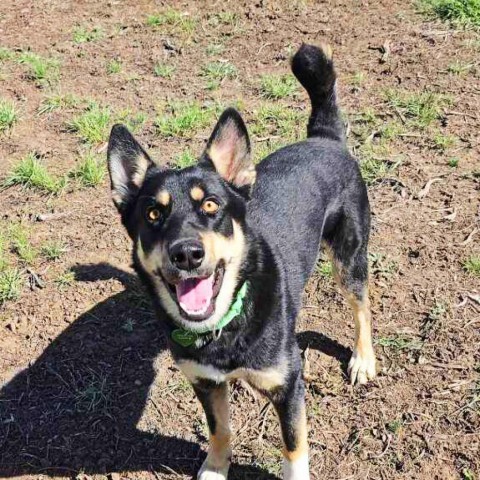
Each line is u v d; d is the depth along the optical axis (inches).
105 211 43.9
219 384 27.9
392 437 29.9
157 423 32.3
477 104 48.7
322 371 33.5
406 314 35.4
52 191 45.4
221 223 26.0
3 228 43.2
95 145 49.2
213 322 25.8
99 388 33.9
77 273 39.8
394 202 42.0
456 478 28.1
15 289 38.7
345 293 33.4
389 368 33.1
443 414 30.4
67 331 36.8
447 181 42.9
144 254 26.8
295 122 48.8
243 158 27.5
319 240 31.9
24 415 33.3
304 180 31.7
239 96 52.5
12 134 50.7
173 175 26.9
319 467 29.5
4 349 36.2
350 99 50.8
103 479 30.4
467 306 35.0
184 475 30.3
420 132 47.1
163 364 34.9
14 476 30.9
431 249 38.5
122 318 37.4
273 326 26.5
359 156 45.4
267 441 30.9
